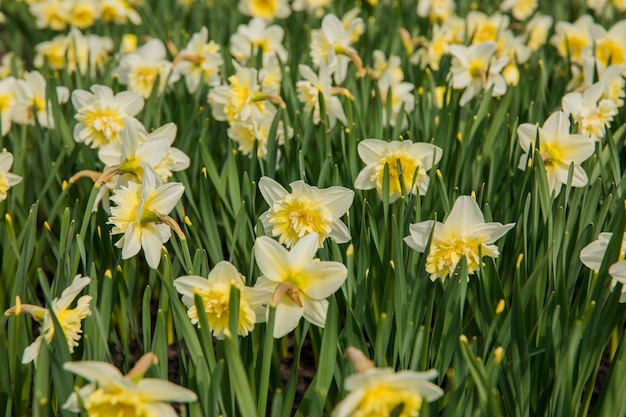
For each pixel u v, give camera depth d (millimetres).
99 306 1204
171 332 1481
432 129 1605
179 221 1479
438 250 1157
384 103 1632
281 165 1521
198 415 1103
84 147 1511
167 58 2092
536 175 1256
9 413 1173
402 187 1256
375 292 1292
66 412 1092
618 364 1086
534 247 1264
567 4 2684
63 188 1306
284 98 1616
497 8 2613
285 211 1166
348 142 1435
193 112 1638
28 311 1118
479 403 1088
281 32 1872
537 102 1614
